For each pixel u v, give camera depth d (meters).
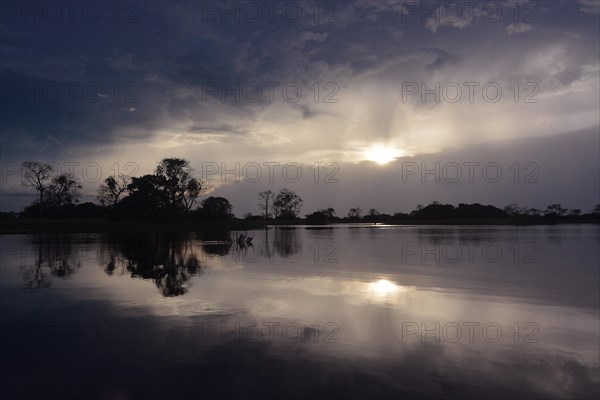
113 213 101.25
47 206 112.56
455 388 8.84
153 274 24.11
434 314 14.90
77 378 9.21
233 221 116.81
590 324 13.78
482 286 20.66
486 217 193.88
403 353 10.83
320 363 10.08
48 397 8.38
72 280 21.91
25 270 25.84
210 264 29.05
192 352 10.77
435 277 23.48
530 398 8.45
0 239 56.94
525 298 17.86
